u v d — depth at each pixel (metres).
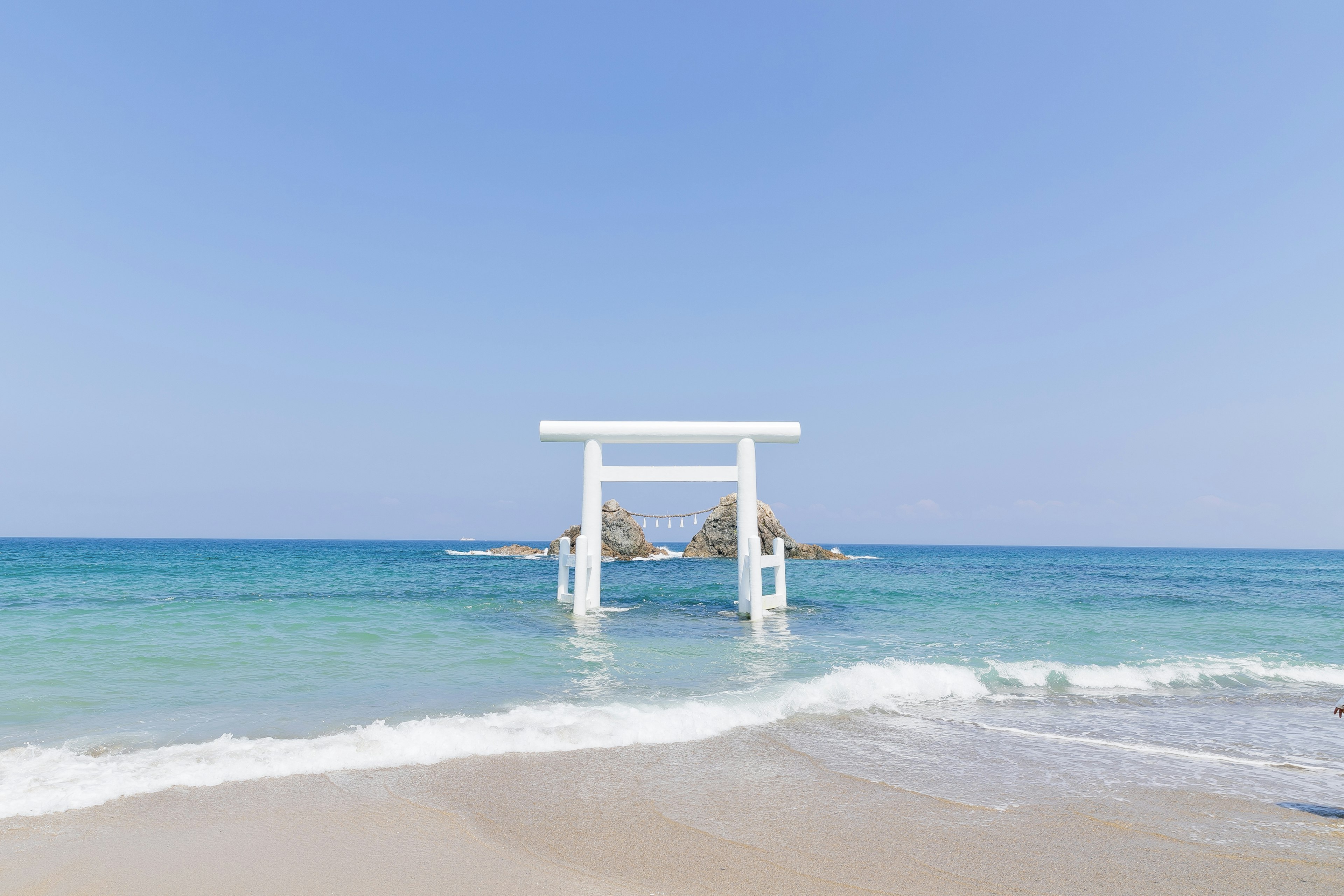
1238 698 9.96
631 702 8.97
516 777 6.11
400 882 4.18
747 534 18.64
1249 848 4.85
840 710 8.76
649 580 32.75
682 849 4.72
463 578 32.78
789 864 4.50
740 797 5.71
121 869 4.29
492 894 4.06
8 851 4.50
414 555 69.25
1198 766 6.77
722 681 10.34
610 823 5.14
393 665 11.15
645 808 5.44
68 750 6.69
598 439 19.25
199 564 42.00
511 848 4.70
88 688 9.28
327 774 6.09
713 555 54.72
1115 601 24.27
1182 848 4.84
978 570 48.03
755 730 7.79
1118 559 99.81
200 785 5.76
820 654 12.80
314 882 4.17
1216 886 4.29
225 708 8.35
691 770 6.38
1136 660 12.59
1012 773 6.43
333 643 13.07
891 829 5.10
